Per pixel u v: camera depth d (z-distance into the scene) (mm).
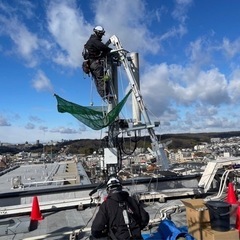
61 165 37469
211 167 9648
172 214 7613
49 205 8477
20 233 6801
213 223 5375
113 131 8836
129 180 9664
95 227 4137
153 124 8789
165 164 8867
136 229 4152
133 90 8977
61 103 7551
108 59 8945
